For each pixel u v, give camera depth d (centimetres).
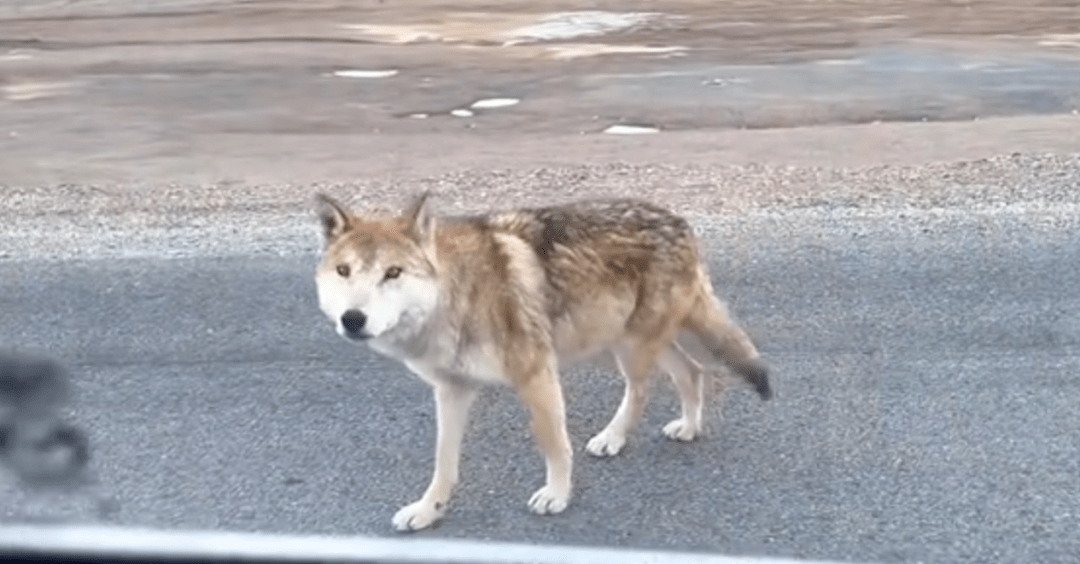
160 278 743
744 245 769
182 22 1812
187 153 1059
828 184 869
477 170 971
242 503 581
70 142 1104
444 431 572
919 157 962
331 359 670
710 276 734
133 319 704
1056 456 595
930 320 688
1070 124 1069
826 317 693
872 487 582
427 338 561
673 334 600
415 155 1038
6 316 708
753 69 1379
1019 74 1305
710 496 581
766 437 612
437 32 1678
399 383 652
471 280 564
